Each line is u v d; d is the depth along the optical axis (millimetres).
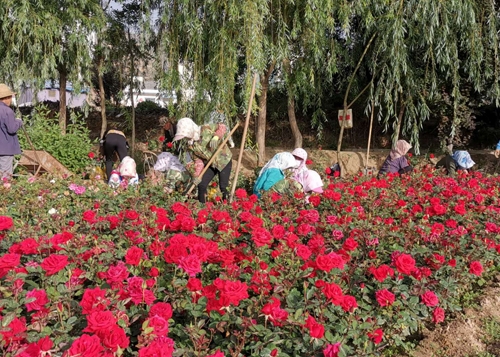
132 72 11891
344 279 2916
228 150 5922
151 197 4957
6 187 4961
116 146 7109
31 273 2668
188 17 8562
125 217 3564
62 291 2277
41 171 7305
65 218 3984
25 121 9609
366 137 14578
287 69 10203
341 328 2385
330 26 9320
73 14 9141
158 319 1869
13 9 8945
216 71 8852
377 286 2973
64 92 11305
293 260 2838
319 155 11375
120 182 5770
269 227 3684
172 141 6523
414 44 10414
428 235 3771
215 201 4895
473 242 4016
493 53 10898
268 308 2156
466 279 3691
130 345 2238
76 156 8570
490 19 9836
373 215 4430
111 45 11586
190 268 2203
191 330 2119
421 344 3213
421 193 5344
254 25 8203
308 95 10906
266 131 15117
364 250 3381
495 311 3721
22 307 2318
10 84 9695
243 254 2924
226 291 2047
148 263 2707
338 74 12500
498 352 3143
